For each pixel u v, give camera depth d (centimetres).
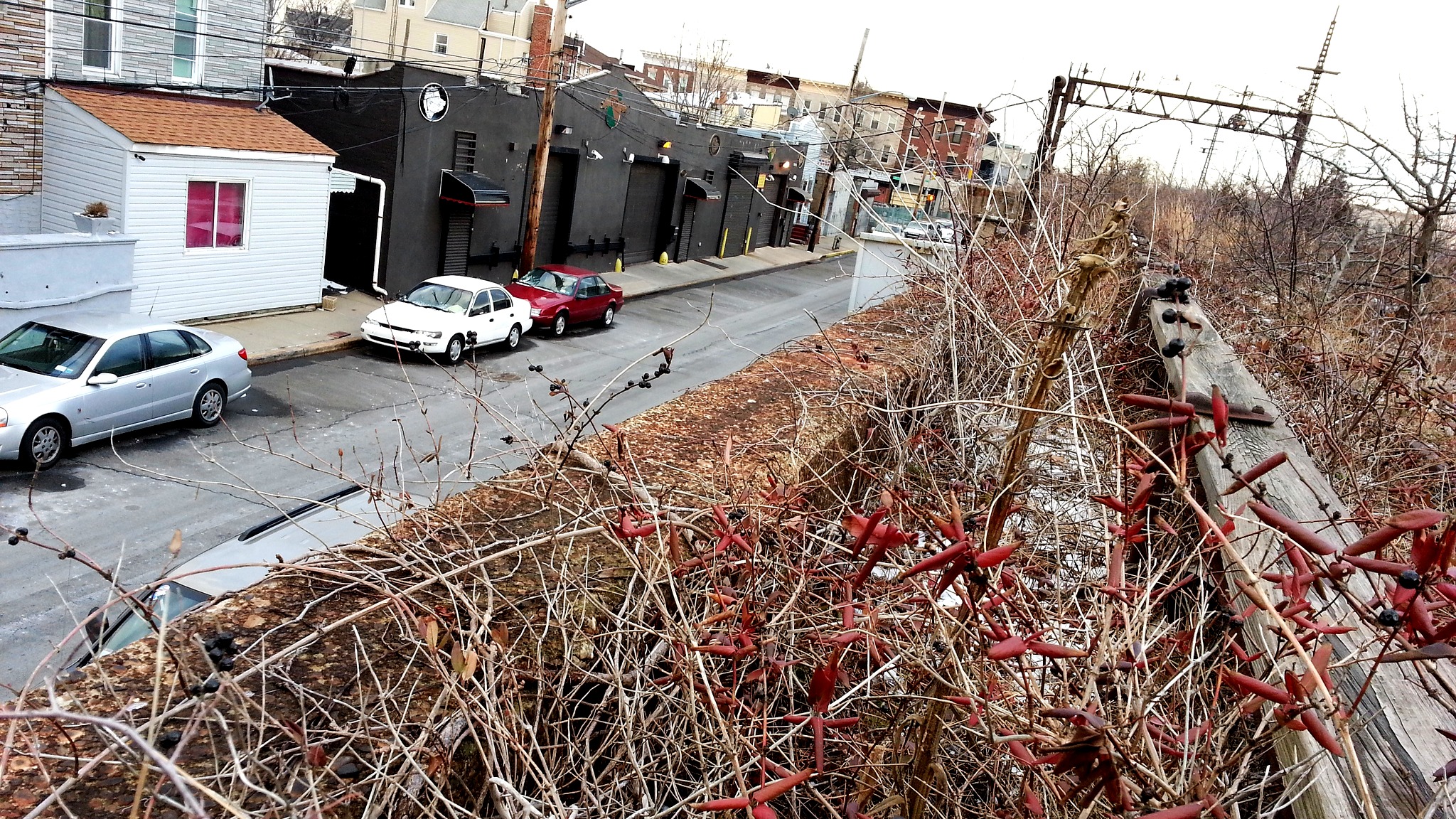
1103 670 190
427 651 194
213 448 1102
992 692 201
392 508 279
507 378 1573
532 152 2398
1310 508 264
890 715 267
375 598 223
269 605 214
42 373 1012
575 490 276
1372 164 840
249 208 1656
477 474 670
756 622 231
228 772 153
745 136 3616
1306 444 394
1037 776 209
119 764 161
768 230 4112
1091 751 162
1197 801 168
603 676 213
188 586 520
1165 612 250
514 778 198
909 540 205
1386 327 708
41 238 1277
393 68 1912
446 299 1712
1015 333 457
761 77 6188
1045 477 363
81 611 721
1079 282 206
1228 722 192
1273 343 561
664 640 229
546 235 2588
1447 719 182
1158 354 429
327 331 1708
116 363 1057
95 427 1022
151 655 191
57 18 1496
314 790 144
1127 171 948
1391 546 256
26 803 148
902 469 314
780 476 323
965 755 273
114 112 1498
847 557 300
